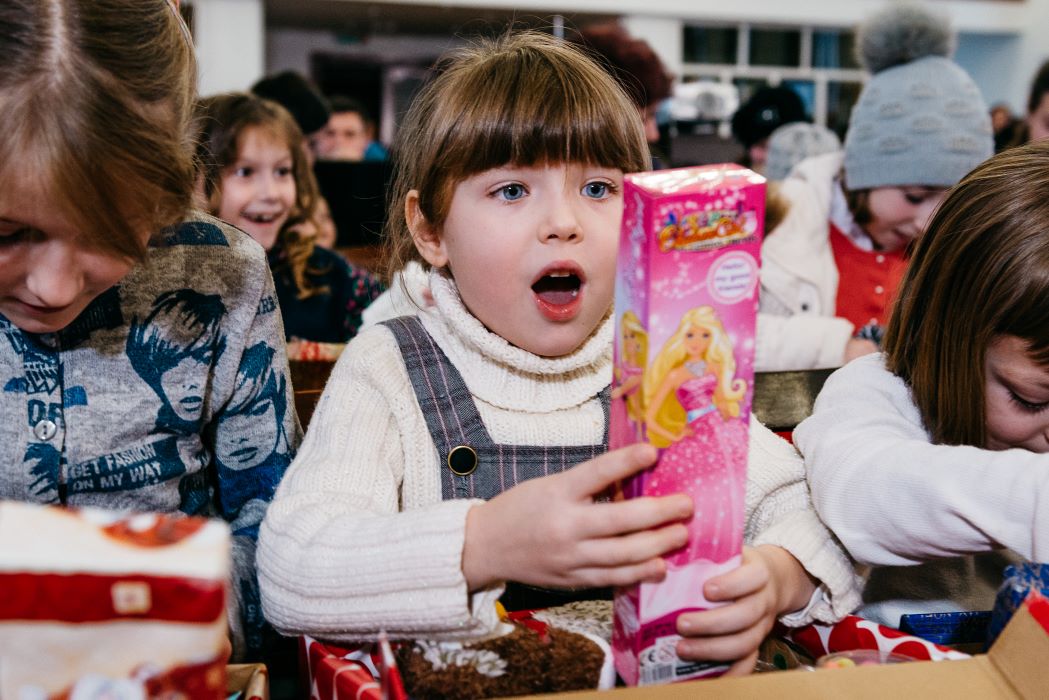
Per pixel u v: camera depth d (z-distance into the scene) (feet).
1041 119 10.25
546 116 2.44
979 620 2.26
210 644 1.30
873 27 6.46
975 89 6.24
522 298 2.52
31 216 1.85
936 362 2.68
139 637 1.28
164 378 2.81
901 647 2.10
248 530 3.01
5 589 1.24
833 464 2.47
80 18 1.89
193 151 2.47
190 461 2.92
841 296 6.50
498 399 2.73
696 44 22.88
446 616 2.00
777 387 3.51
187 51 2.30
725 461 1.81
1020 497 2.15
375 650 2.14
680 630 1.87
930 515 2.25
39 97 1.80
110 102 1.88
